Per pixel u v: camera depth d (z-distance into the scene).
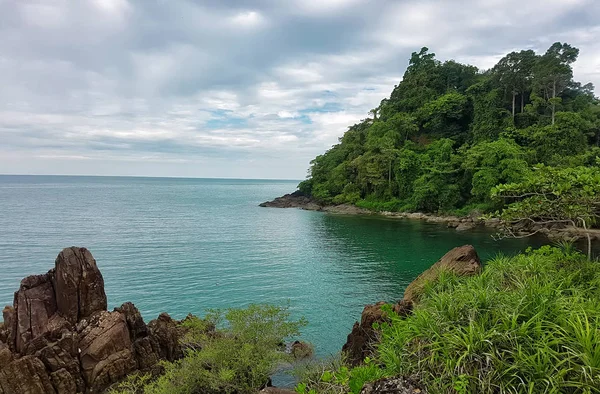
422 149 81.50
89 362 11.96
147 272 31.44
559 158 56.75
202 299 25.08
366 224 63.97
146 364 12.85
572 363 5.00
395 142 84.69
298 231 56.84
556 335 5.59
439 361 5.75
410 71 110.94
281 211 89.88
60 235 49.47
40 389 11.11
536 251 11.37
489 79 79.44
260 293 26.44
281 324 13.43
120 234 51.31
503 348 5.42
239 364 11.48
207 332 14.47
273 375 14.58
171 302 24.47
